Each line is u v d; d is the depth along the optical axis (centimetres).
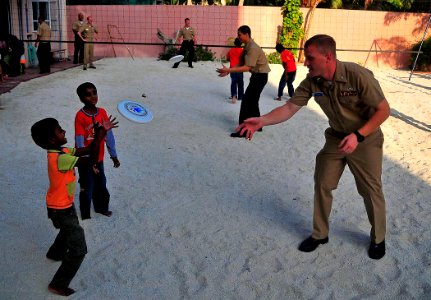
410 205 595
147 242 495
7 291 408
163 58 2025
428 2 2420
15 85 1321
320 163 462
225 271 445
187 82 1474
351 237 507
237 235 512
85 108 497
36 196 601
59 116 1011
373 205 452
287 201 604
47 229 517
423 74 1961
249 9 2103
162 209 573
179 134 910
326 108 428
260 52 847
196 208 577
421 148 856
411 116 1127
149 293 411
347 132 434
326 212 476
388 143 890
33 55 1778
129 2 2494
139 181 661
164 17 2125
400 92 1466
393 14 2123
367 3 2444
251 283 426
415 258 467
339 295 411
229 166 736
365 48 2156
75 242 394
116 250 478
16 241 490
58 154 389
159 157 771
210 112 1100
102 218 544
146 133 909
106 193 543
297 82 1578
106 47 2156
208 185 654
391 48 2156
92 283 423
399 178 697
